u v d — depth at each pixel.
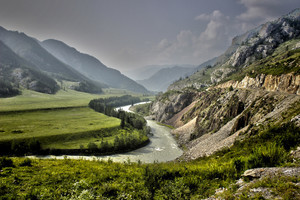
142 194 16.88
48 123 141.88
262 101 65.62
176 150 94.69
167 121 190.38
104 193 17.12
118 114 185.25
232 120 77.94
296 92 61.56
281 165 16.78
